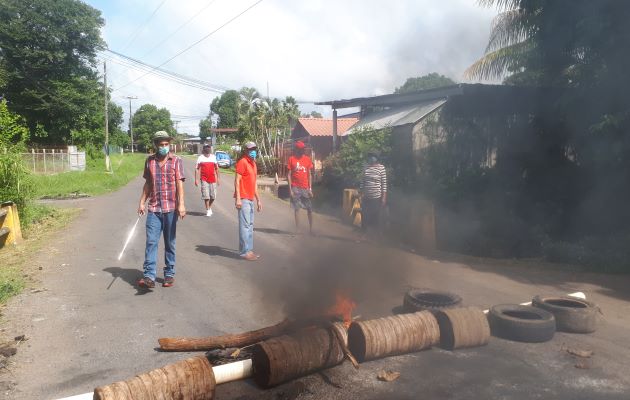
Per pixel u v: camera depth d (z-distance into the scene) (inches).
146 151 4451.3
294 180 406.9
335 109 743.1
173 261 251.1
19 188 401.7
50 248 330.3
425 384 152.5
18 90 1686.8
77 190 763.4
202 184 500.4
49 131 1769.2
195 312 211.3
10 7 1610.5
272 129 1555.1
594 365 167.0
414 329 173.2
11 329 187.8
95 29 1758.1
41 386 145.5
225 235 398.9
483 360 170.6
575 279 283.6
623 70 384.8
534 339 185.8
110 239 367.6
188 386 134.3
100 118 1971.0
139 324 196.2
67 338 180.9
